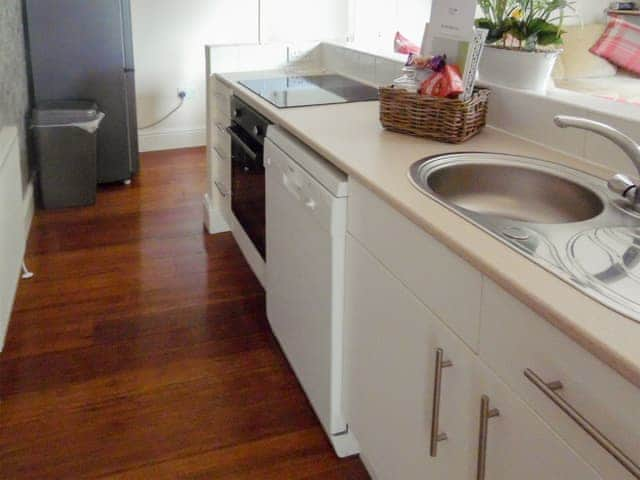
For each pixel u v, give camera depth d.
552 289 0.92
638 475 0.77
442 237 1.14
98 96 3.95
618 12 4.20
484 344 1.07
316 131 1.87
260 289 2.83
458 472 1.21
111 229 3.47
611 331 0.81
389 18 4.97
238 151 2.77
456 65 1.79
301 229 1.87
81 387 2.15
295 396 2.12
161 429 1.96
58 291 2.78
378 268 1.45
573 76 4.05
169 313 2.62
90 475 1.78
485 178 1.60
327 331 1.74
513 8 1.83
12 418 1.99
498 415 1.06
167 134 5.02
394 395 1.45
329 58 3.13
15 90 3.42
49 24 3.75
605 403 0.82
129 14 4.00
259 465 1.82
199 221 3.61
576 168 1.52
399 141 1.76
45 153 3.64
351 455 1.86
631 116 1.45
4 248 2.27
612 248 1.07
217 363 2.29
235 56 3.10
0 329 2.11
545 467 0.95
